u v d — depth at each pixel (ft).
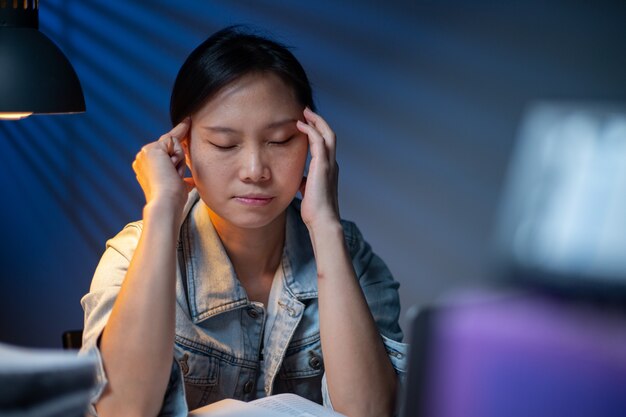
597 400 0.88
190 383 3.96
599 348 0.86
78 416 1.71
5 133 9.79
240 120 3.64
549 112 0.77
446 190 8.31
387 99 8.55
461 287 0.99
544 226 0.76
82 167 9.50
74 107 4.56
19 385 1.53
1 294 10.16
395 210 8.61
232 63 3.63
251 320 4.11
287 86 3.75
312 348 4.18
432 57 8.30
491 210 8.01
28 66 4.36
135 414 3.47
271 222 4.06
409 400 1.03
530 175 0.77
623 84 7.31
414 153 8.46
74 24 9.25
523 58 7.85
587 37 7.46
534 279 0.81
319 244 3.92
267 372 4.13
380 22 8.50
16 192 9.86
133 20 9.09
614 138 0.73
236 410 3.42
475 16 8.06
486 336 0.94
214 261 4.02
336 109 8.77
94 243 9.55
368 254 4.53
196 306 3.98
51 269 9.83
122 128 9.21
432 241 8.45
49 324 9.93
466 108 8.16
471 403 0.96
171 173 3.81
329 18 8.63
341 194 8.87
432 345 0.99
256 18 8.71
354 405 3.73
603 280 0.76
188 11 8.84
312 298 4.17
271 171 3.76
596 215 0.73
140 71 9.09
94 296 3.93
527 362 0.91
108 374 3.47
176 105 3.87
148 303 3.51
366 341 3.78
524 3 7.79
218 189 3.77
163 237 3.65
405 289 8.64
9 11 4.46
